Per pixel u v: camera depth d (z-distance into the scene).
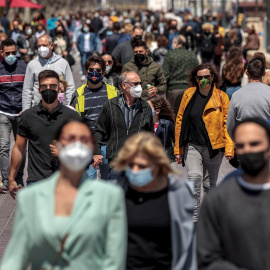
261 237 9.30
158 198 10.59
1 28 61.34
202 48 52.28
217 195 9.58
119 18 114.81
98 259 9.12
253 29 58.91
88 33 57.47
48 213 9.10
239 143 9.59
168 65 29.08
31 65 21.73
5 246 17.73
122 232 9.20
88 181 9.27
